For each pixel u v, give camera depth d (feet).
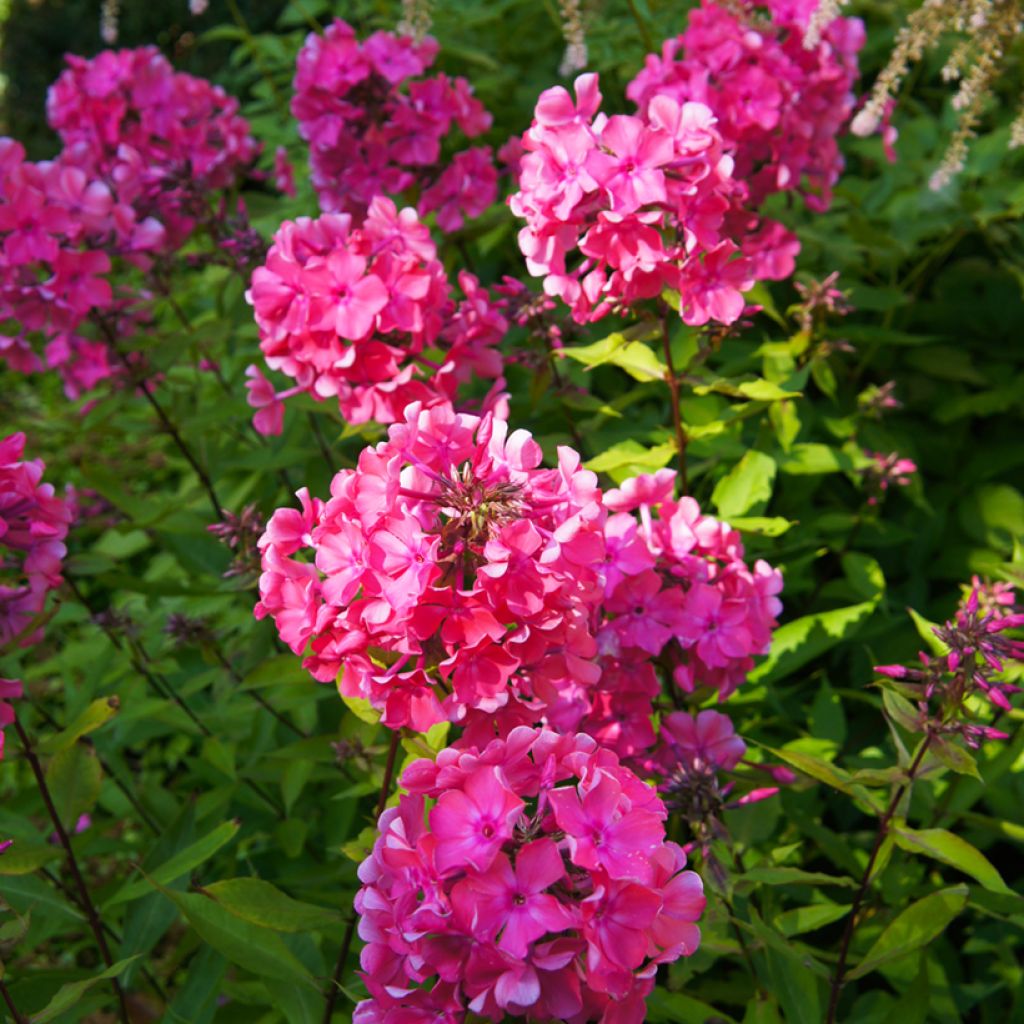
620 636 1.65
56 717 3.26
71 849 1.83
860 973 1.59
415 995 1.30
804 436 2.46
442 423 1.49
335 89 2.46
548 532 1.42
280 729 2.36
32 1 7.89
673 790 1.57
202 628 2.21
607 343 1.92
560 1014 1.27
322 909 1.59
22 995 1.83
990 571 2.56
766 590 1.74
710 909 1.58
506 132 2.95
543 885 1.24
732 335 1.93
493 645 1.42
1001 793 2.02
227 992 2.02
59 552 1.79
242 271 2.48
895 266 2.73
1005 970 2.06
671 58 2.33
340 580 1.44
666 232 1.78
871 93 2.53
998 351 2.84
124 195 2.63
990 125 3.07
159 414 2.52
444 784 1.33
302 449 2.42
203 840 1.75
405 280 1.85
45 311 2.35
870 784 1.62
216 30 3.51
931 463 2.77
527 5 3.24
